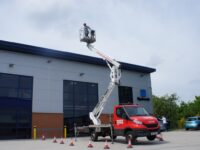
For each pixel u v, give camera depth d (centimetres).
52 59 2678
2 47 2359
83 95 2847
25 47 2466
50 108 2569
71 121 2692
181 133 2577
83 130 2069
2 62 2364
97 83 2994
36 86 2522
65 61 2777
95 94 2953
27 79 2484
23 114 2397
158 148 1316
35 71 2542
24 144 1783
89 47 2136
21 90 2423
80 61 2883
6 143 1894
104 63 3048
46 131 2495
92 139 1947
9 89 2353
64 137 2531
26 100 2438
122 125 1678
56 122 2577
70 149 1415
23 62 2483
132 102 3272
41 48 2566
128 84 3281
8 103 2323
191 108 6188
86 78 2908
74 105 2748
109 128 1806
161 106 5234
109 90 2005
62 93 2680
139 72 3453
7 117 2298
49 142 1936
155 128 1585
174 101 5356
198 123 3309
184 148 1270
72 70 2811
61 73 2717
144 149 1295
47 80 2605
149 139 1706
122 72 3253
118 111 1744
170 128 4191
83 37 2114
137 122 1577
